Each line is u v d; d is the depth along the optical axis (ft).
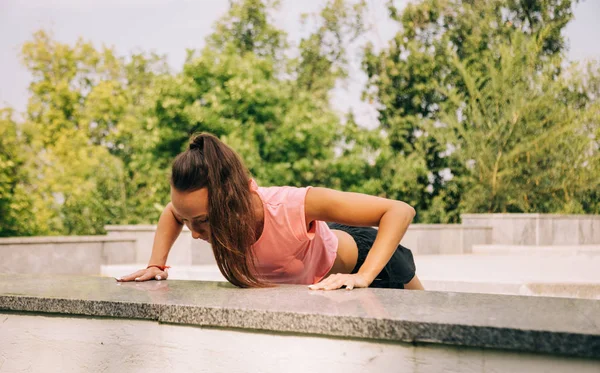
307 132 49.60
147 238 30.63
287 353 5.30
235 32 57.72
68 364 6.25
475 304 5.65
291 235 7.09
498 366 4.60
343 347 5.09
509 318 4.86
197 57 49.93
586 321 4.74
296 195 7.06
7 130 45.14
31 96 51.72
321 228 7.79
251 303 5.71
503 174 50.49
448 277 19.60
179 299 6.05
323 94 56.24
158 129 48.73
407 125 53.47
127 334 6.00
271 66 52.95
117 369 6.02
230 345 5.53
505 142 50.65
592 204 49.70
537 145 49.75
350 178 51.16
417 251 36.29
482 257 33.63
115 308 5.98
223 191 6.70
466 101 53.88
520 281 18.07
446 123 52.49
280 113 50.52
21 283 7.70
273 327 5.27
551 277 19.71
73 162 47.70
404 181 51.31
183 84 49.21
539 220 41.55
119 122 52.01
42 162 47.11
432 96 54.34
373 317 4.93
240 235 6.83
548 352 4.44
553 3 54.60
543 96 50.29
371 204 7.13
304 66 57.21
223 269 7.04
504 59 52.01
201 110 48.03
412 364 4.86
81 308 6.13
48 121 50.42
